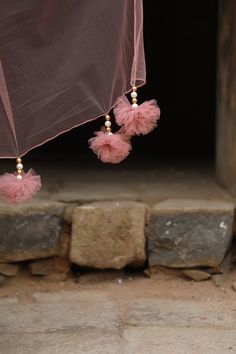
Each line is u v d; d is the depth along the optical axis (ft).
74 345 14.93
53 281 19.29
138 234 19.19
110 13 12.64
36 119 12.76
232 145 21.08
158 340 15.23
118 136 12.78
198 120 32.14
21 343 15.02
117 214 19.10
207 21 31.40
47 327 15.99
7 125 12.75
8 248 18.93
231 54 21.11
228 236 19.17
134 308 17.33
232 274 19.71
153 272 19.44
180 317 16.70
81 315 16.80
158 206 19.39
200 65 31.73
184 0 31.45
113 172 25.48
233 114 20.97
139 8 12.35
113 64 12.76
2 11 12.44
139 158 28.84
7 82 12.62
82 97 12.75
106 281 19.39
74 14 12.63
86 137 32.48
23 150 12.85
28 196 13.05
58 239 19.17
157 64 32.07
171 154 29.96
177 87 32.04
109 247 19.13
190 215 19.15
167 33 31.73
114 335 15.51
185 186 22.57
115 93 12.84
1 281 18.98
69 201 19.81
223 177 22.12
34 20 12.52
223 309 17.35
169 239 19.19
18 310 17.16
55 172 25.43
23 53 12.59
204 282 19.26
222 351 14.69
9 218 18.85
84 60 12.69
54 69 12.67
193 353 14.57
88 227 19.07
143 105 12.55
